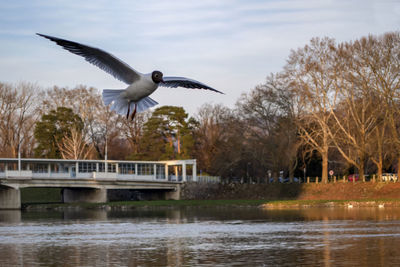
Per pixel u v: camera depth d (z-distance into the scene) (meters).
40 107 112.81
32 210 75.19
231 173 104.06
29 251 31.69
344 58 79.00
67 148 102.50
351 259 27.70
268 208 71.00
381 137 79.88
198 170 109.81
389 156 89.12
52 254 30.52
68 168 85.69
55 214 64.62
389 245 32.12
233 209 69.94
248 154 90.19
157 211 68.62
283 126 86.44
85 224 48.88
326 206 72.19
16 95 109.25
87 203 81.06
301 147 94.44
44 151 104.31
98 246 33.47
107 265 27.00
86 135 113.69
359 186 81.88
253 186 90.69
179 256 29.33
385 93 75.81
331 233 38.41
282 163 88.38
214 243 34.19
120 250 31.72
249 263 26.98
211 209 71.00
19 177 77.94
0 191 78.56
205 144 110.12
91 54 14.46
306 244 33.09
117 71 14.98
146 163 91.62
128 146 128.88
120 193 100.75
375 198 77.81
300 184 86.94
